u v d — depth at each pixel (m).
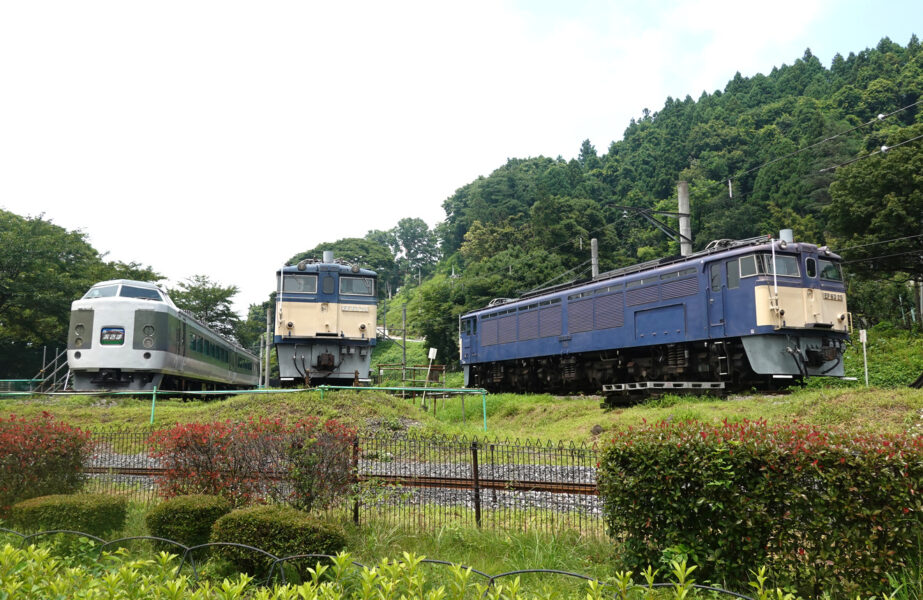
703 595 5.46
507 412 22.36
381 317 93.94
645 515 5.95
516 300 29.23
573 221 59.03
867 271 31.59
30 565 4.27
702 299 19.50
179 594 3.87
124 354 22.16
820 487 5.31
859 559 5.10
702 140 83.00
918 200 29.02
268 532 6.31
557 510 8.77
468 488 10.18
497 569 6.62
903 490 5.00
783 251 18.36
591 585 3.96
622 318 22.42
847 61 101.19
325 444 8.04
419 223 129.00
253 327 62.25
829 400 14.81
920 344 28.89
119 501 7.87
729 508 5.55
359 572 5.87
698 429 6.05
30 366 40.78
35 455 8.70
